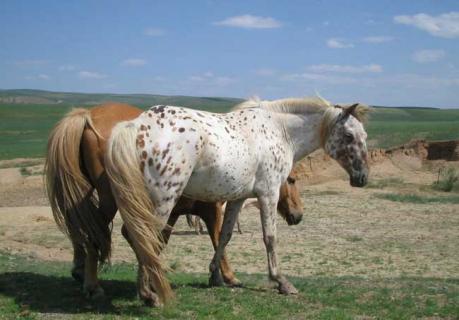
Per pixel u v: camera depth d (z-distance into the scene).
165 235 8.61
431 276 11.88
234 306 7.23
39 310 6.72
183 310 6.94
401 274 12.09
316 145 8.52
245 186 7.60
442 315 7.13
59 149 6.84
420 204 25.08
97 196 7.45
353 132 8.30
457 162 36.03
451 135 50.56
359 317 7.03
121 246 14.71
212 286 8.49
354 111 8.36
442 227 19.25
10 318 6.35
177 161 6.70
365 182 8.41
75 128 6.90
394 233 17.97
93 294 7.20
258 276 10.48
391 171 35.69
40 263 10.94
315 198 26.55
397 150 38.06
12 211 20.12
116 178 6.43
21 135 69.31
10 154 44.19
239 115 7.79
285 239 16.58
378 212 22.52
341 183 31.52
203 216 8.75
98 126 7.07
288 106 8.35
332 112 8.34
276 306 7.25
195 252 14.19
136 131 6.64
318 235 17.38
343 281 9.11
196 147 6.84
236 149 7.27
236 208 8.38
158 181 6.65
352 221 20.25
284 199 9.68
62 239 15.13
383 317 7.02
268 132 7.93
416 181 33.25
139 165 6.57
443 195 28.53
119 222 18.94
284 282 8.08
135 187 6.42
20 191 27.95
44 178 7.16
